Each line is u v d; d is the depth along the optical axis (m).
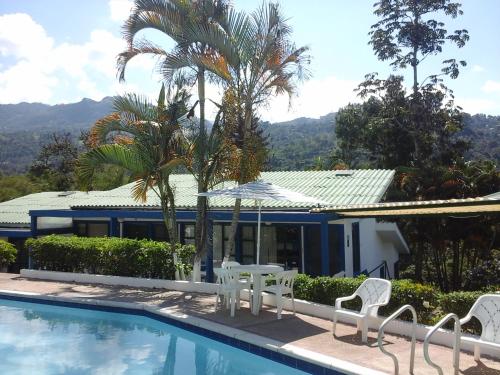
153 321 12.23
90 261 16.94
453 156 41.56
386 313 10.17
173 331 11.34
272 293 12.41
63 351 9.91
